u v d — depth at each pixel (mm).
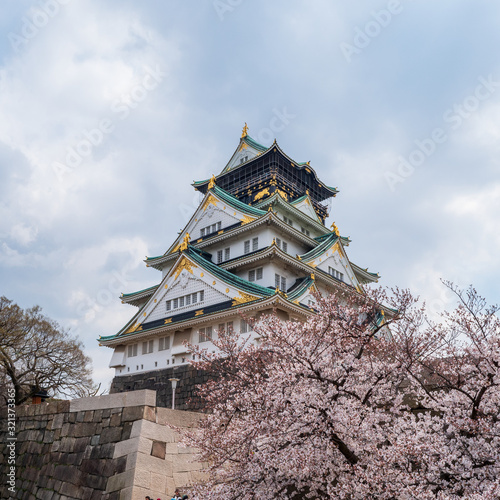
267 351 16672
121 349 48094
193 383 39281
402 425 13445
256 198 57344
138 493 17828
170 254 55250
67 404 23453
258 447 14227
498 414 13281
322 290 48812
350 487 12484
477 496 10172
